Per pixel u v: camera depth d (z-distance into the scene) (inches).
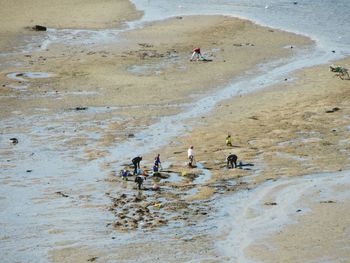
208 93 7229.3
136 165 4800.7
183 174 4793.3
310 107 6589.6
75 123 6122.1
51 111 6505.9
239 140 5649.6
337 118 6240.2
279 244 3558.1
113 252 3494.1
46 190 4485.7
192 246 3565.5
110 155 5270.7
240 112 6496.1
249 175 4788.4
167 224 3887.8
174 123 6166.3
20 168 4943.4
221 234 3735.2
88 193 4434.1
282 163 5054.1
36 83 7568.9
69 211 4104.3
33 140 5629.9
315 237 3629.4
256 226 3831.2
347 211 4005.9
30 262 3403.1
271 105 6707.7
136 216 4018.2
